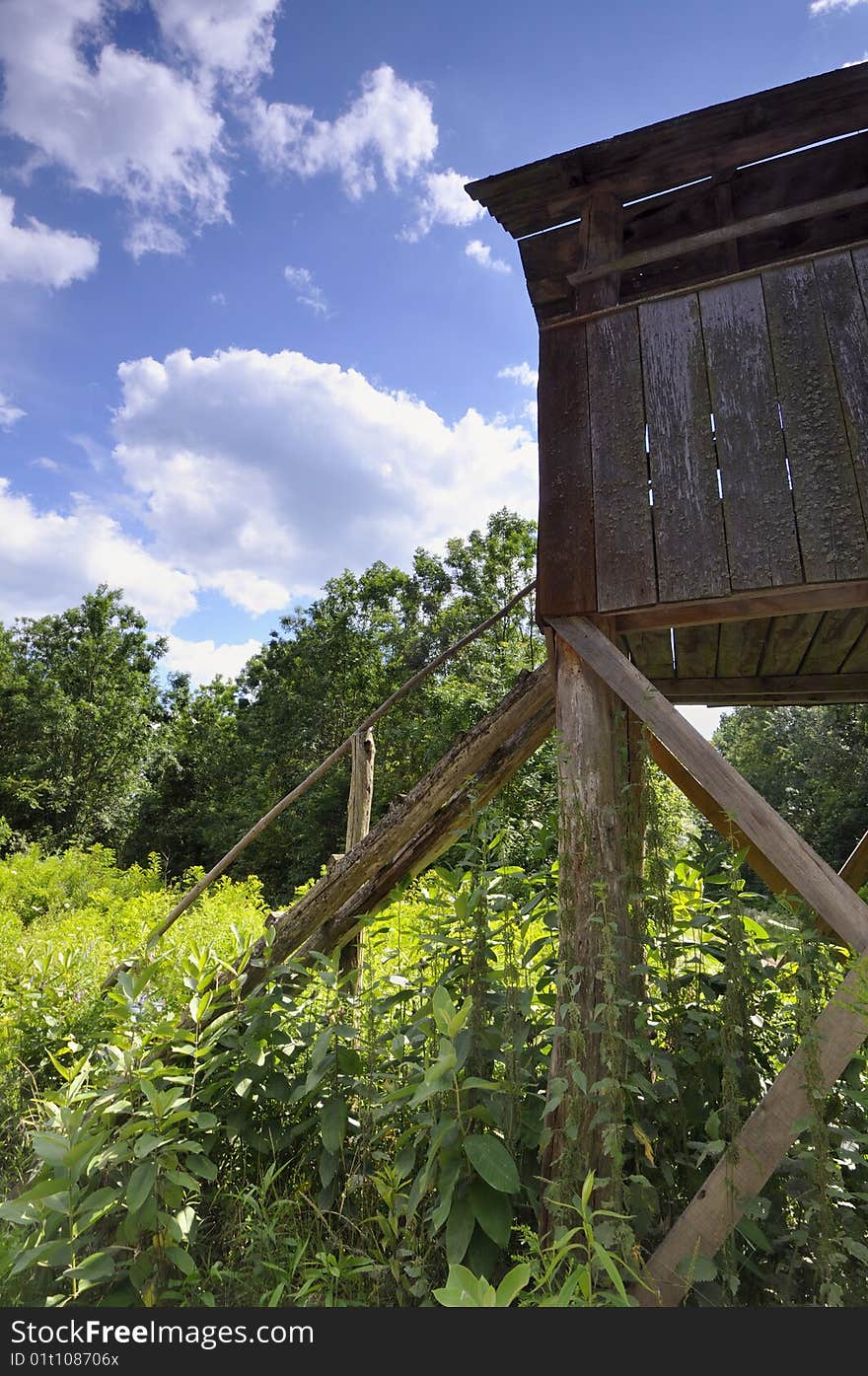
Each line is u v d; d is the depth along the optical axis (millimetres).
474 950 2238
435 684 17453
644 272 3379
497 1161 1759
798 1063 1673
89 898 11047
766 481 2320
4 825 17578
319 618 21422
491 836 2674
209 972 2916
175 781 25594
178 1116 2102
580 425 2695
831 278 2467
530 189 3010
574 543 2539
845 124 2680
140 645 27688
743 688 3791
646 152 2844
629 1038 1976
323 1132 2268
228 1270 1999
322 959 2732
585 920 2078
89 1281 1809
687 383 2564
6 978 3850
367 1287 1965
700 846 2516
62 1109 2100
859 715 16438
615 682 2252
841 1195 1598
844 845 15953
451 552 21234
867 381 2297
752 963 2047
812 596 2240
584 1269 1397
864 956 1656
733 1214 1613
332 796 17625
